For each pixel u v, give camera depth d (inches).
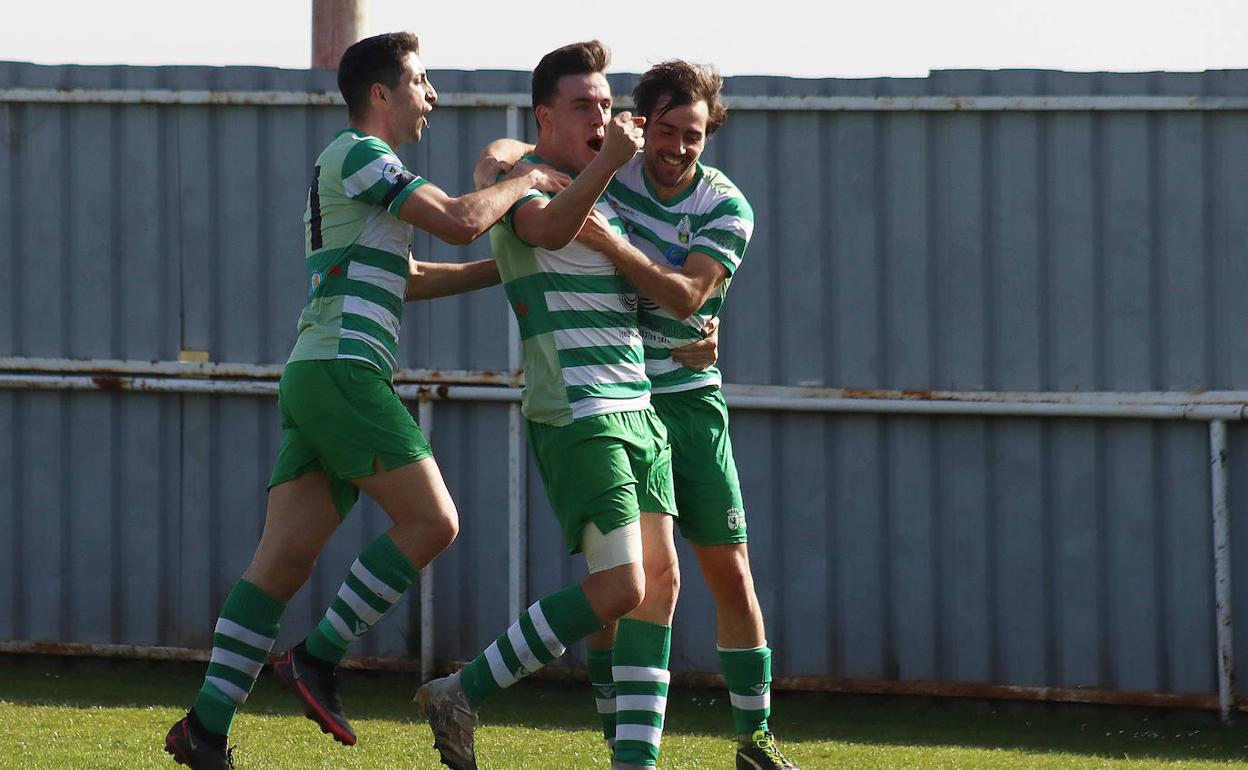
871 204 866.8
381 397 572.7
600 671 634.2
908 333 866.1
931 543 872.3
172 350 920.9
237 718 781.9
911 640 876.0
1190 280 839.1
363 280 576.1
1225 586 839.1
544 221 543.5
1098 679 858.1
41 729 737.0
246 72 906.1
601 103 590.9
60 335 927.7
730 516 629.0
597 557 557.3
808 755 729.6
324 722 585.6
